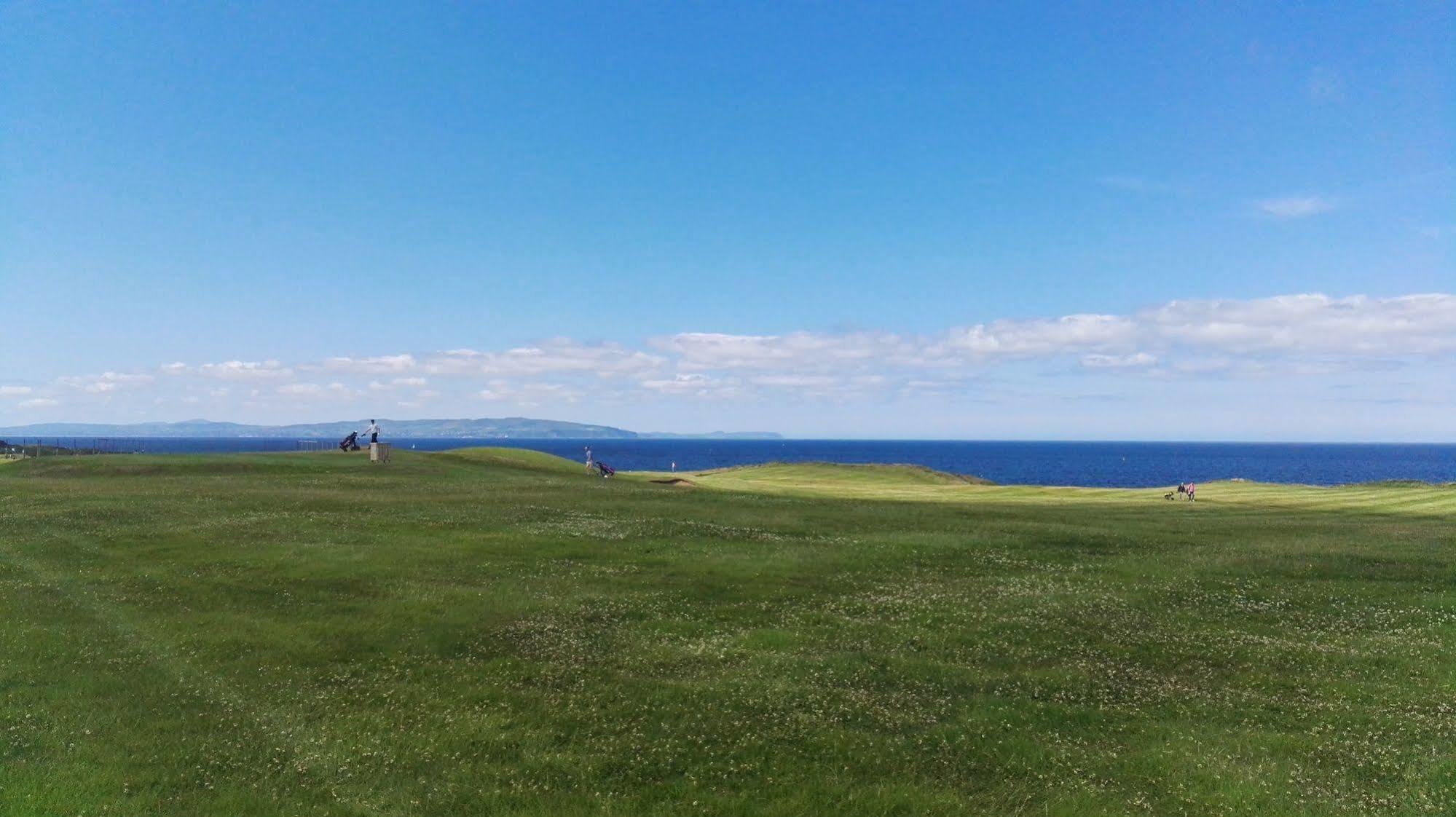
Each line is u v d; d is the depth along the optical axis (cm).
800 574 2848
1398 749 1531
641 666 1911
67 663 1803
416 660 1905
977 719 1644
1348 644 2147
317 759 1395
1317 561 3106
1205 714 1695
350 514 3884
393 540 3259
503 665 1888
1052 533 3781
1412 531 3966
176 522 3541
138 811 1209
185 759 1375
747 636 2141
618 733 1547
